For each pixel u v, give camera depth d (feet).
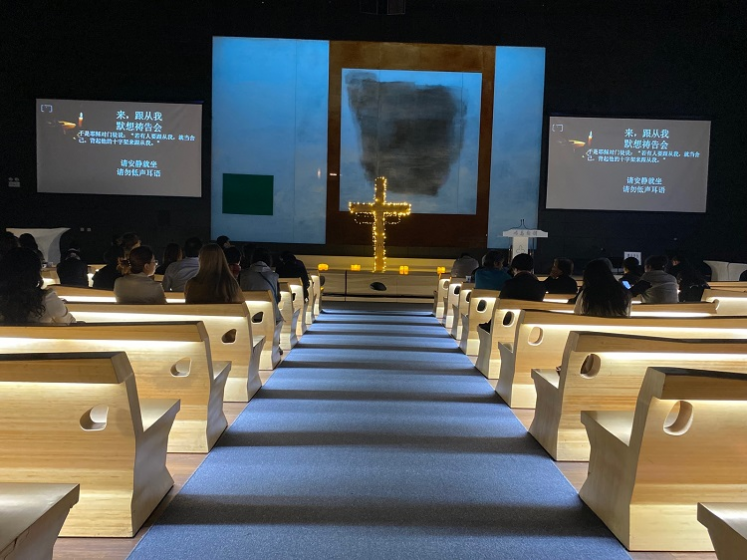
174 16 46.73
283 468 10.48
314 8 47.16
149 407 9.10
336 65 47.65
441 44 47.50
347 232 48.65
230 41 47.39
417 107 47.98
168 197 47.11
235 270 19.53
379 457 11.16
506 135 47.96
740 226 47.01
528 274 17.87
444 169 48.32
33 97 46.14
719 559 5.63
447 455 11.32
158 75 46.91
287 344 22.22
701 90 46.78
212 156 48.08
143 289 13.21
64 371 6.69
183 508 8.84
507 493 9.62
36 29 46.11
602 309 12.21
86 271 21.47
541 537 8.21
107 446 7.78
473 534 8.27
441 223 48.57
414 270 46.21
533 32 47.01
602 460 8.81
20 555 5.08
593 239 47.39
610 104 47.14
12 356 6.68
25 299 9.34
